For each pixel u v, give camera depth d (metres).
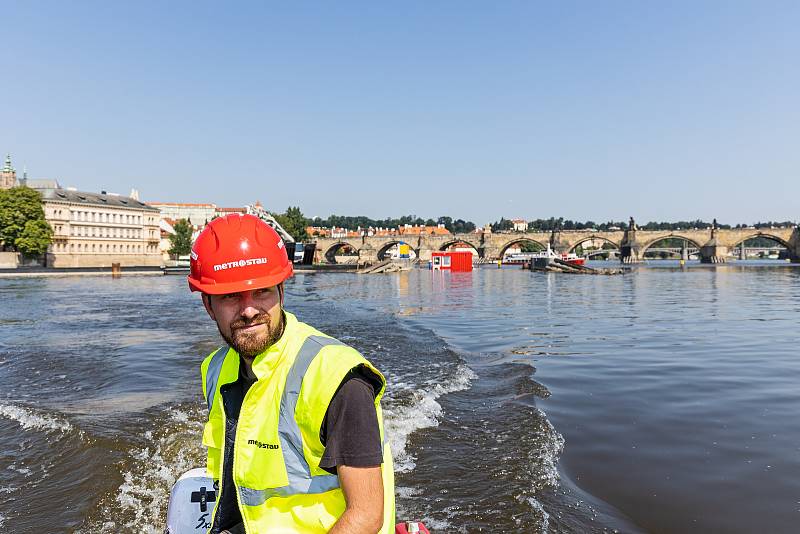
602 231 138.62
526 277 74.75
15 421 7.86
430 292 43.62
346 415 1.78
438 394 9.43
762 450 6.77
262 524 1.95
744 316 23.52
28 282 62.66
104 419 7.82
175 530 2.74
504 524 4.84
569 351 14.41
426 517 5.00
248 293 1.92
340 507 1.91
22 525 4.91
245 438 1.98
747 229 133.38
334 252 149.50
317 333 2.06
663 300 33.41
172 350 14.12
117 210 112.50
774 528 4.89
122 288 49.72
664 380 10.76
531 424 7.66
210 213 196.38
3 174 123.75
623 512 5.18
